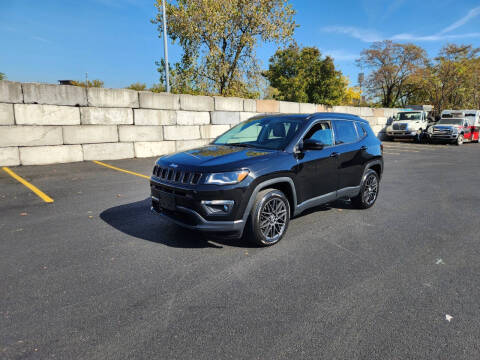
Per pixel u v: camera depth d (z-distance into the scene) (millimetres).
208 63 18406
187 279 2965
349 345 2098
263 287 2842
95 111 10258
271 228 3760
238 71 19438
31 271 3066
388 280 2998
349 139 4941
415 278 3043
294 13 18891
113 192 6352
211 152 3887
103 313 2416
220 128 13484
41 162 9461
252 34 18859
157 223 4520
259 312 2461
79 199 5789
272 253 3582
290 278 3012
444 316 2439
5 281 2869
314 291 2785
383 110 22469
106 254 3477
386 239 4055
